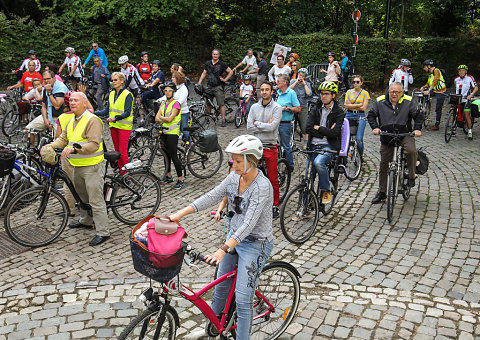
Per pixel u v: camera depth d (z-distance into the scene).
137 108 12.76
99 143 5.72
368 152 10.69
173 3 20.16
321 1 22.09
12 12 20.58
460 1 22.64
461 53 21.31
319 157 6.19
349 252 5.72
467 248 5.76
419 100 13.18
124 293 4.77
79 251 5.78
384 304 4.53
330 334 4.07
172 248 2.97
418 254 5.62
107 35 20.09
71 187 6.05
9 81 18.30
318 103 6.33
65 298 4.68
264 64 15.19
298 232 6.11
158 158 9.45
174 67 9.52
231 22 23.19
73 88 14.97
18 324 4.25
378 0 22.31
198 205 3.42
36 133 8.73
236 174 3.45
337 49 19.75
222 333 3.57
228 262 3.68
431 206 7.20
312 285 4.92
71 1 19.92
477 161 9.67
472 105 11.35
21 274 5.19
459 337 4.02
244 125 13.29
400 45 20.58
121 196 6.53
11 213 6.02
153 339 3.29
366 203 7.41
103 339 4.03
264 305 3.87
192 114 11.46
